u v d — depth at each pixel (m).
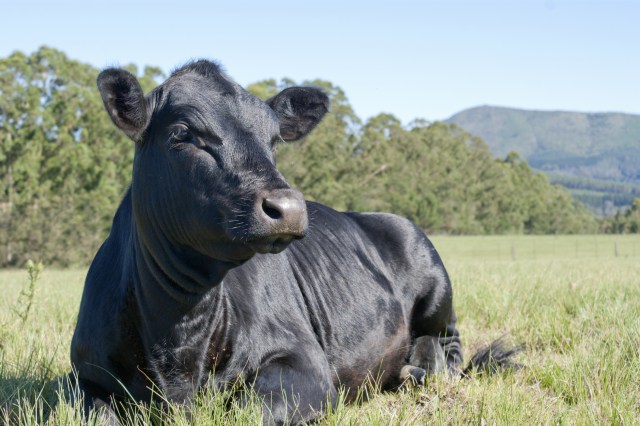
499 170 114.56
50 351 6.22
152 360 4.38
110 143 55.72
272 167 3.92
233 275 4.85
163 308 4.31
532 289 10.68
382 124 92.25
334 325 5.63
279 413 4.26
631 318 7.57
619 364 5.59
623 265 23.75
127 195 5.09
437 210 96.62
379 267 6.42
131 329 4.44
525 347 7.09
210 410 4.14
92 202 51.19
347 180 78.06
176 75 4.37
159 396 4.38
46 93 56.16
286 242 3.78
